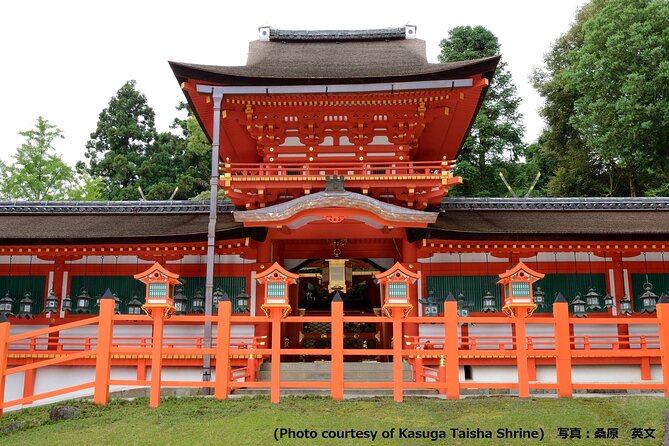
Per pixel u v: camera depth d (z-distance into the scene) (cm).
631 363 2431
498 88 5359
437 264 2541
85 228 2577
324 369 2292
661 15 3891
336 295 1630
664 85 3953
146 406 1540
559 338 1619
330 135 2591
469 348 2456
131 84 7644
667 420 1334
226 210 2789
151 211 2809
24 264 2586
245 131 2689
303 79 2298
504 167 5262
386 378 2259
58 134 5828
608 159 4678
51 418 1495
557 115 5381
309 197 2259
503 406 1500
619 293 2502
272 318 1619
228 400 1587
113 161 7031
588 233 2395
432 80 2314
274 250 2698
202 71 2280
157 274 1596
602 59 4097
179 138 7675
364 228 2556
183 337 2341
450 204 2770
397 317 1616
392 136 2567
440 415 1432
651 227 2469
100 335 1595
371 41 3181
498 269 2539
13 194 5638
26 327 2544
